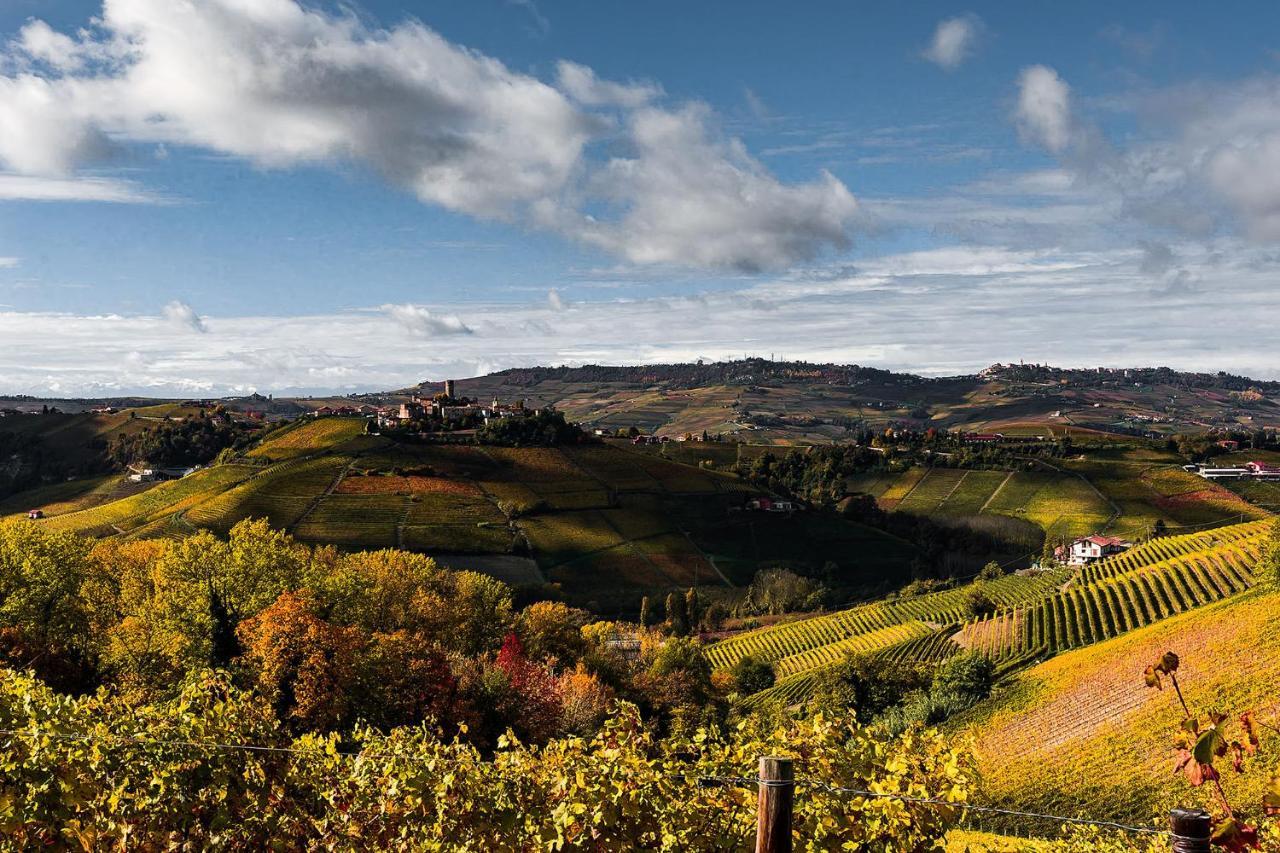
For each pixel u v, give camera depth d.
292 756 13.93
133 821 12.64
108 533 138.50
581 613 115.25
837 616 126.38
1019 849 26.92
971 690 73.75
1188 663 64.38
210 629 50.25
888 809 10.90
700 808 11.59
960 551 168.50
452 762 12.80
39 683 14.62
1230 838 6.01
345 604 60.22
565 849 11.31
